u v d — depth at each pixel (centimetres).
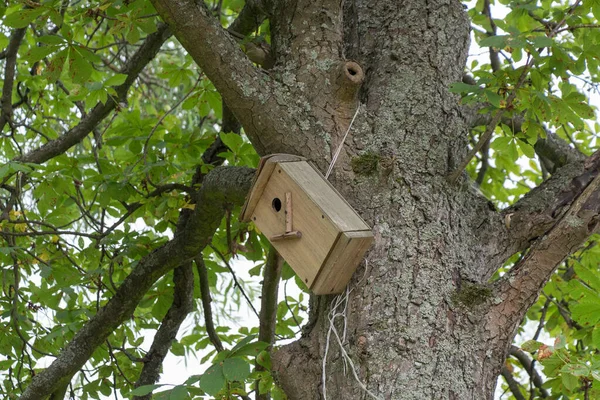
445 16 393
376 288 303
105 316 495
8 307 569
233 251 493
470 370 292
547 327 620
